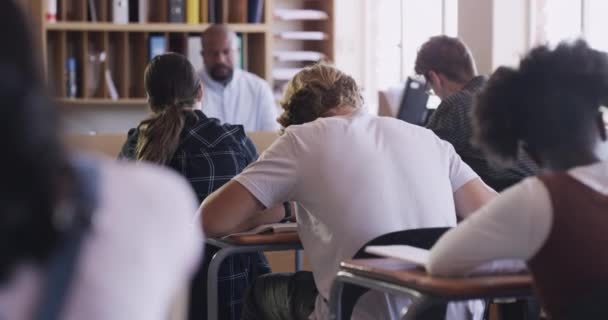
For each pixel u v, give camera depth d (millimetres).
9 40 759
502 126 1697
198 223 2441
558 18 5309
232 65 5754
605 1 4934
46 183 767
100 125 6328
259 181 2418
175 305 1044
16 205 752
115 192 854
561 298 1548
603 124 1683
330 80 2635
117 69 6305
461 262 1675
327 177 2381
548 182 1562
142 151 3117
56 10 6090
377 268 1876
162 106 3172
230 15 6426
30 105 757
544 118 1643
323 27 6977
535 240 1563
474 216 1657
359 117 2488
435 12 6527
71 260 802
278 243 2598
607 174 1582
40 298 794
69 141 806
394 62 7094
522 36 5469
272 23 6984
